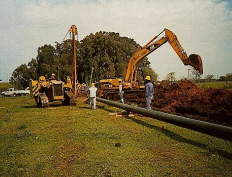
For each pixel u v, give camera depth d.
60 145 5.21
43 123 8.19
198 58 13.41
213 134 4.48
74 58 20.56
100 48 48.16
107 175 3.45
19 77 62.00
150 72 45.56
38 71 55.91
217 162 3.87
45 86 13.84
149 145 4.99
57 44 56.22
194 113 9.11
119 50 49.97
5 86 91.75
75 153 4.60
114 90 17.66
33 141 5.62
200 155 4.25
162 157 4.21
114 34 55.03
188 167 3.70
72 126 7.37
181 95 10.88
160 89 14.16
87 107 13.42
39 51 54.84
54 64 52.47
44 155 4.54
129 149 4.74
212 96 9.15
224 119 7.64
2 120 9.38
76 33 20.42
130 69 17.91
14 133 6.68
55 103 16.88
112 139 5.56
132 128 6.75
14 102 21.73
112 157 4.27
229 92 9.01
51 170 3.77
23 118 9.70
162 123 7.38
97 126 7.18
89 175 3.51
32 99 24.73
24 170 3.78
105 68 48.50
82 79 49.97
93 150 4.74
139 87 16.91
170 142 5.15
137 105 12.93
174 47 14.97
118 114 9.68
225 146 4.68
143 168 3.70
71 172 3.66
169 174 3.45
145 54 16.97
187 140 5.25
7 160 4.28
